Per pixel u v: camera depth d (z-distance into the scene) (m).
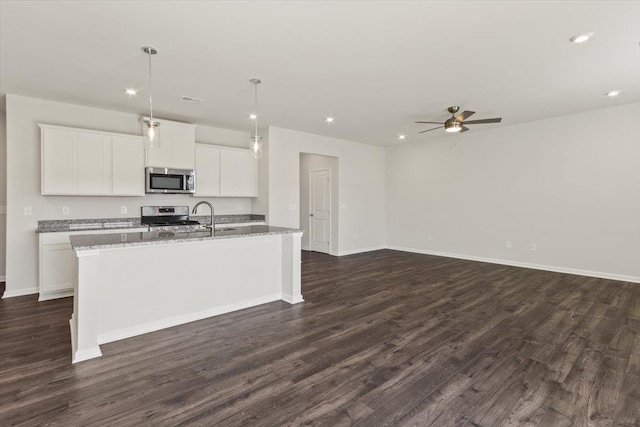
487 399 2.02
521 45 2.87
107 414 1.87
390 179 8.05
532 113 5.12
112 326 2.84
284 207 6.12
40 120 4.25
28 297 4.09
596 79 3.68
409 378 2.26
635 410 1.91
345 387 2.15
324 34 2.67
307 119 5.36
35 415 1.85
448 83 3.78
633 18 2.44
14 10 2.30
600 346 2.73
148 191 4.80
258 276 3.84
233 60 3.14
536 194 5.66
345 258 6.81
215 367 2.40
